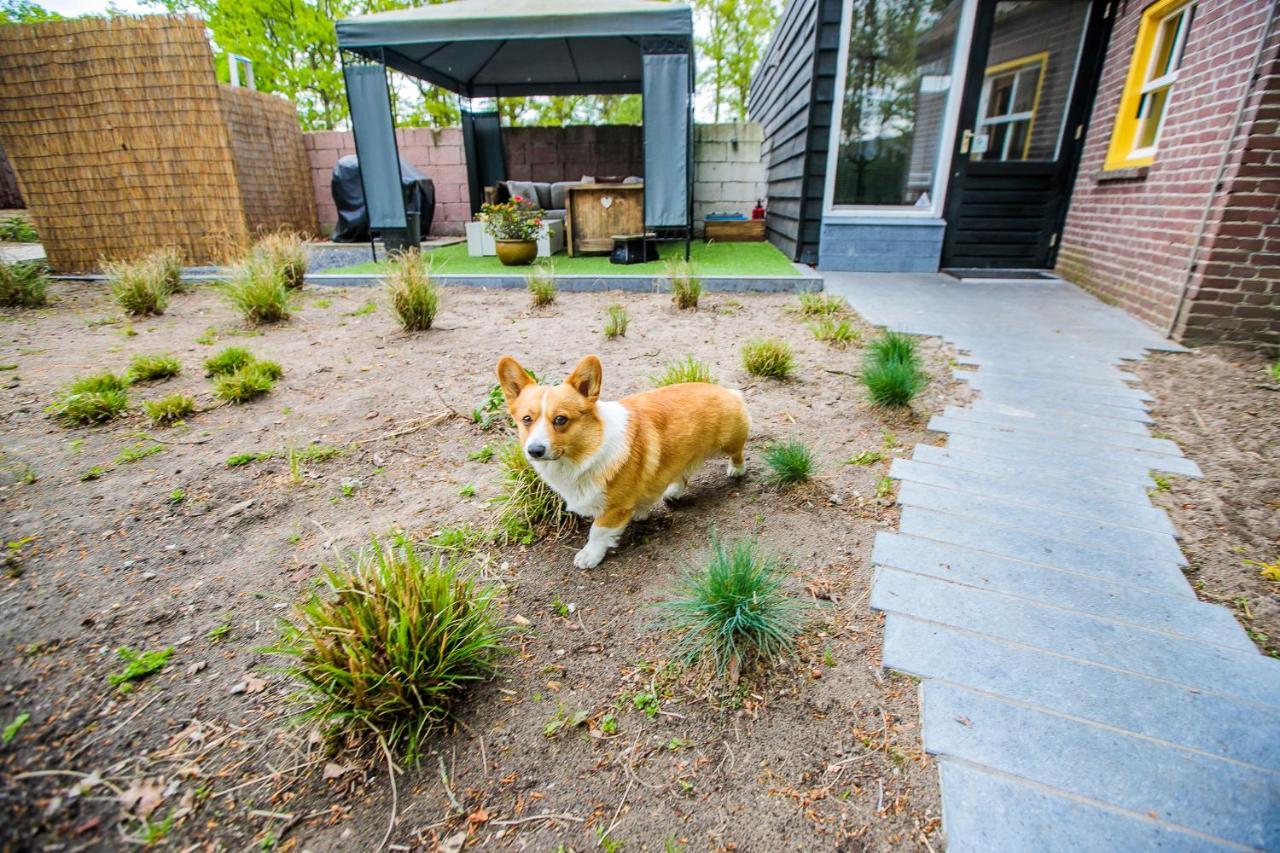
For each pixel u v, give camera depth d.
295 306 5.84
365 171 7.13
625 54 9.11
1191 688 1.59
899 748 1.45
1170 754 1.41
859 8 6.39
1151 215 4.89
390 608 1.57
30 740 1.45
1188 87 4.45
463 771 1.44
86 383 3.49
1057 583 1.99
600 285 6.59
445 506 2.52
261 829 1.30
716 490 2.70
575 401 1.92
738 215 11.19
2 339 4.65
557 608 1.97
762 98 11.96
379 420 3.31
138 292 5.43
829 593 1.98
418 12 7.30
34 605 1.90
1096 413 3.27
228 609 1.93
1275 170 3.80
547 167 11.38
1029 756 1.41
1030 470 2.71
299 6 15.90
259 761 1.45
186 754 1.45
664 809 1.34
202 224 7.50
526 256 7.62
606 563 2.21
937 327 4.81
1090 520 2.34
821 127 6.83
